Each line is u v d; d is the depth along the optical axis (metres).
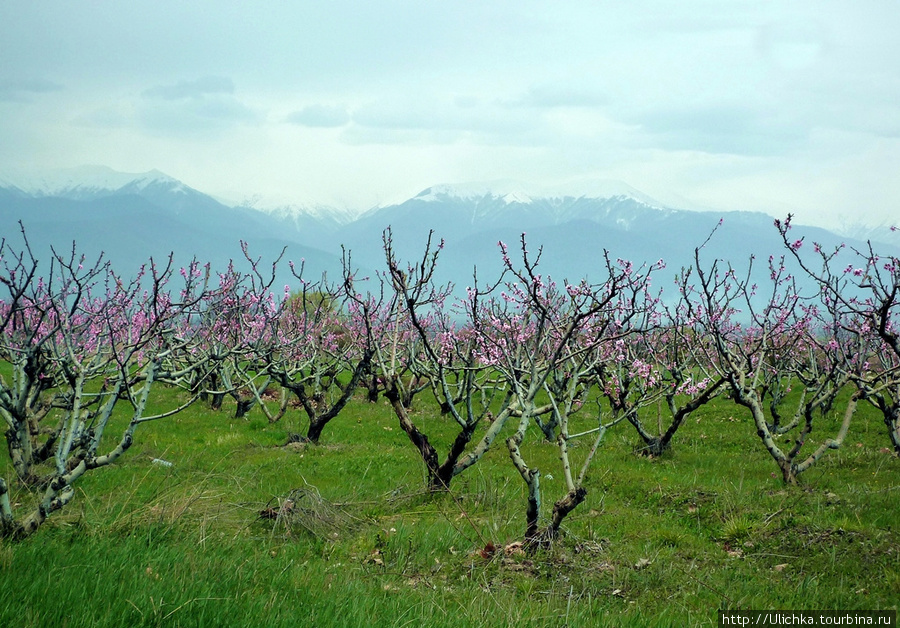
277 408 29.91
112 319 13.72
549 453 20.25
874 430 22.17
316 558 10.78
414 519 13.53
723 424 24.80
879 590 9.25
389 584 9.79
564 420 11.67
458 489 15.63
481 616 8.22
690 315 15.70
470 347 16.19
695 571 10.32
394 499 14.81
